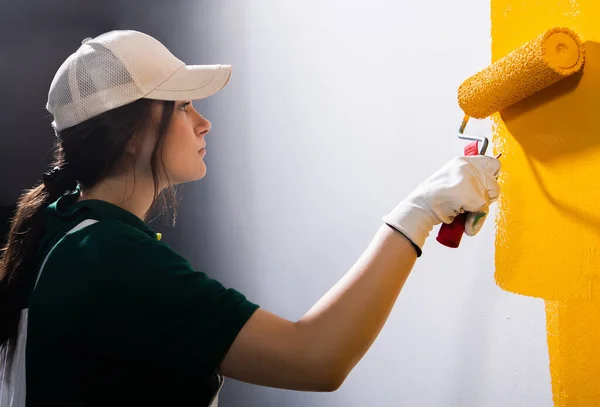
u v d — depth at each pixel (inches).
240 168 82.1
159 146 36.5
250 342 29.8
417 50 50.8
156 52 36.4
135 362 30.6
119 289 30.4
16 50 122.9
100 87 34.4
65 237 33.3
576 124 33.7
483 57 44.0
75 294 30.9
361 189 58.4
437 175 33.9
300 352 29.6
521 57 32.5
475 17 44.9
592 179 32.9
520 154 38.2
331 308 30.4
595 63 32.3
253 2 78.5
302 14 67.8
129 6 114.5
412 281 51.6
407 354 52.3
